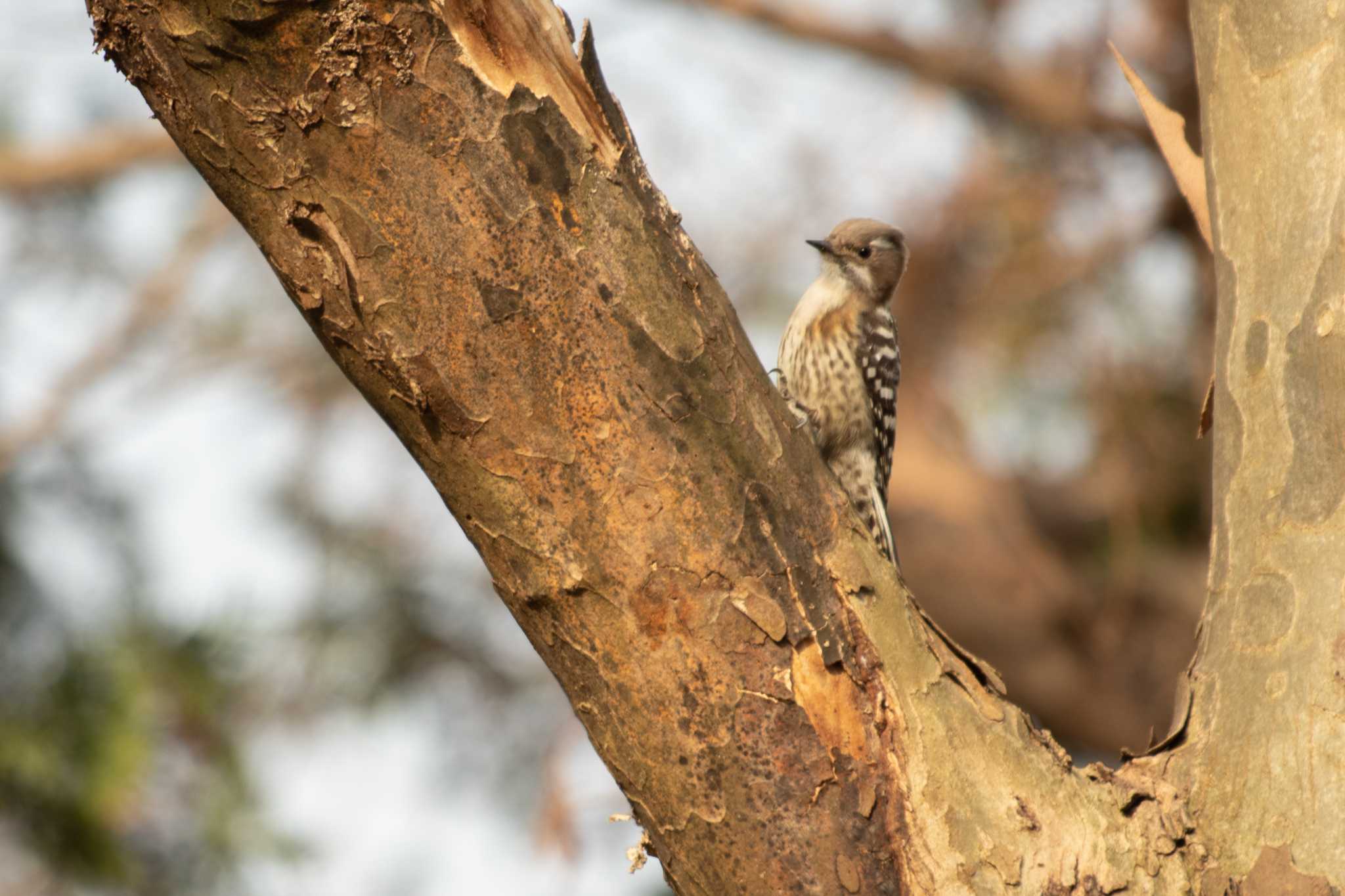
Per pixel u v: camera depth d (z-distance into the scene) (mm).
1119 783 6219
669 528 5832
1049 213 18516
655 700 5879
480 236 5688
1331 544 6152
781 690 5844
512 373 5773
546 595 5938
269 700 16562
